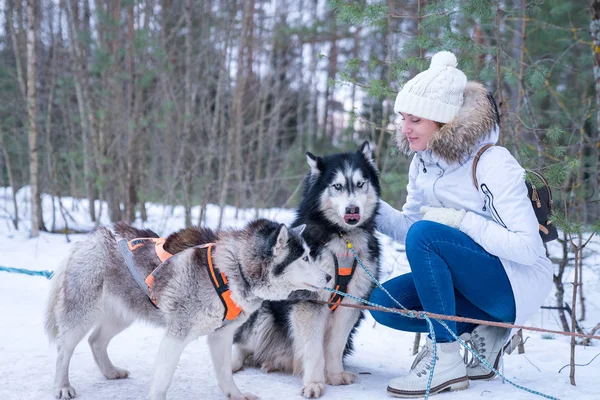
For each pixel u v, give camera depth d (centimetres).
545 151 441
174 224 1030
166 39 1085
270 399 308
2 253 759
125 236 319
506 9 495
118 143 998
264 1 1417
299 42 1638
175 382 330
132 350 398
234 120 1100
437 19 430
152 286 288
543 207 309
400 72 436
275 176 1203
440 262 297
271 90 1409
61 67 1214
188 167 1163
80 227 1009
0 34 1206
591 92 770
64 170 1303
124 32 1082
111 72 1008
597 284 575
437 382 296
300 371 342
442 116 304
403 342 465
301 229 310
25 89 1055
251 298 290
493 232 292
